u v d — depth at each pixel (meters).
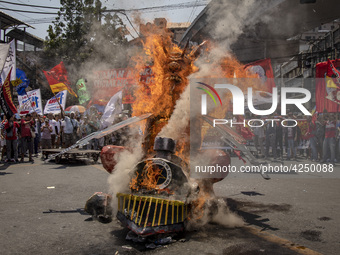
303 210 4.96
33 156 14.91
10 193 6.37
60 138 17.28
